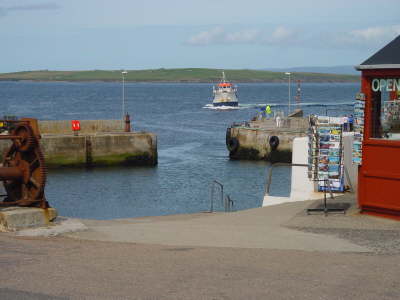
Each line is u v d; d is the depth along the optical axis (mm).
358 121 10906
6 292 6188
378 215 10961
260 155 44312
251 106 115500
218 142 56594
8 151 11281
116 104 131500
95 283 6582
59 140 38875
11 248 8648
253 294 6172
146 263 7648
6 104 123312
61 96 172125
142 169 39188
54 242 9289
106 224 11594
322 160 13398
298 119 46531
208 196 29328
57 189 31203
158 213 24953
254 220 11195
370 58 10852
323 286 6496
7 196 11609
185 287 6434
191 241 9406
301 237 9547
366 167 10953
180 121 83562
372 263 7695
